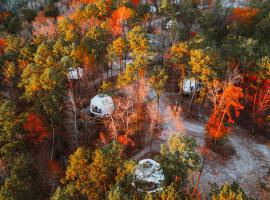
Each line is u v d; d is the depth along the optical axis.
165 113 69.31
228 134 65.75
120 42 66.56
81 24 83.06
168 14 105.62
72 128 63.12
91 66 72.31
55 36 81.62
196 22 100.38
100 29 72.12
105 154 39.84
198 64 58.75
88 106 70.19
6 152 48.78
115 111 62.28
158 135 63.16
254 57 68.44
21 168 46.12
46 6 115.19
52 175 53.69
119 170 40.50
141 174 40.88
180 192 39.88
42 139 57.50
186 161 39.34
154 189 40.19
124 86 63.78
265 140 65.81
